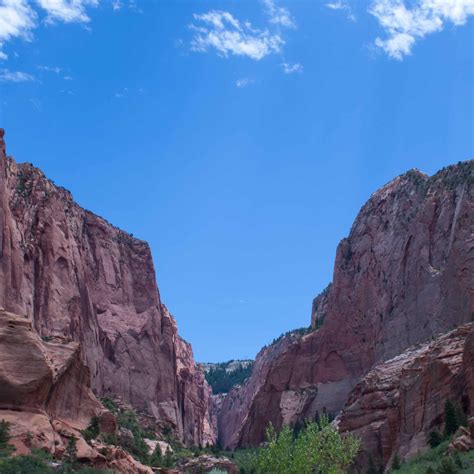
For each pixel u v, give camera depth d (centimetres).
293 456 6894
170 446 14225
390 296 16262
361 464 10619
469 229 13675
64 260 15250
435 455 7775
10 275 12225
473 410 8288
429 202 15950
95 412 8694
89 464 7038
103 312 17062
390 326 15550
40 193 15325
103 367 16200
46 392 7438
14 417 7000
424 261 15200
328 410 16738
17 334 7438
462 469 6712
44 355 7600
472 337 8644
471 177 14900
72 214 17212
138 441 11406
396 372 11681
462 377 8831
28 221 14538
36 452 6725
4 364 7231
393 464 8550
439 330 13400
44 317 14038
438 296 14162
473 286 12900
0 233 12119
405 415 9806
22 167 15662
